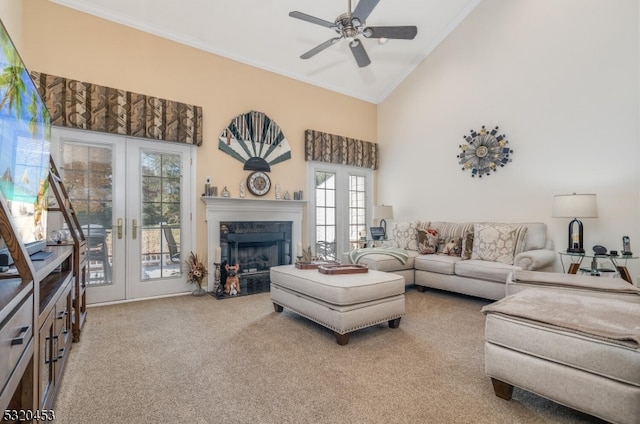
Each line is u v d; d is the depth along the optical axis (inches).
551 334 59.3
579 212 128.3
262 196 183.8
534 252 135.1
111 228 141.3
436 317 121.1
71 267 90.2
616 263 131.8
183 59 159.5
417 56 208.5
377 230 212.1
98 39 138.5
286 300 118.4
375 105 243.8
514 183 165.9
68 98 128.3
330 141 213.2
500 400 66.4
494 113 173.8
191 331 105.8
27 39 124.5
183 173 159.5
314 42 176.4
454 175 193.3
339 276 110.8
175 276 156.5
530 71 159.5
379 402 65.7
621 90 132.0
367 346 94.0
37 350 45.0
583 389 55.3
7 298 34.4
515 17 164.6
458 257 159.8
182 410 63.2
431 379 75.0
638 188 128.2
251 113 181.0
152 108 147.2
